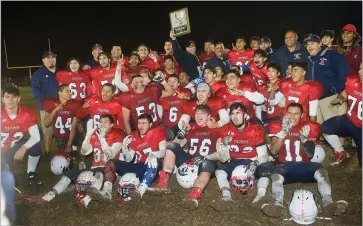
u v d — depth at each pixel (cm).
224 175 497
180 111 641
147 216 480
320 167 482
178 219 471
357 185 545
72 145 692
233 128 521
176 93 649
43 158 708
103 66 707
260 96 598
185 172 523
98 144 551
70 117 675
